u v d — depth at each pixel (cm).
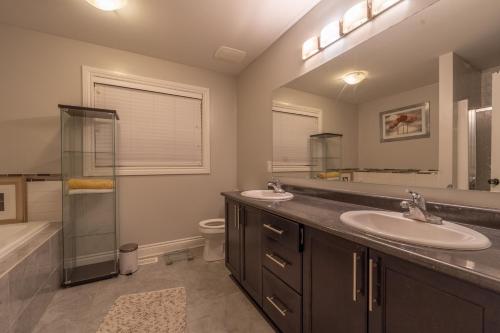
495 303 56
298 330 121
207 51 244
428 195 120
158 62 258
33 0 167
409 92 125
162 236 263
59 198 211
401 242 79
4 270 120
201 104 286
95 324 147
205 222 258
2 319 114
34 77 205
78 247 222
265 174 246
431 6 113
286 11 184
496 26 95
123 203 243
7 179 195
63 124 208
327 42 167
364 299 88
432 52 114
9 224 193
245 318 154
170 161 268
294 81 203
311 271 114
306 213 126
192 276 210
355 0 148
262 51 245
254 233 165
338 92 165
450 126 110
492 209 96
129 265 213
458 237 88
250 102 273
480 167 102
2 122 195
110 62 234
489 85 97
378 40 138
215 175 294
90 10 179
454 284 64
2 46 195
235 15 188
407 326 75
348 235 91
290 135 211
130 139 247
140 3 171
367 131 148
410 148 127
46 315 156
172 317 154
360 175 154
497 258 66
